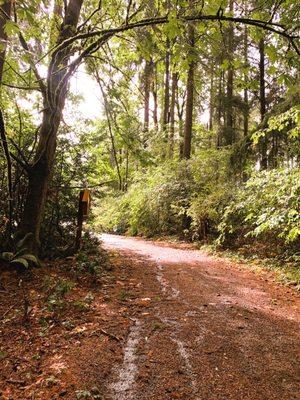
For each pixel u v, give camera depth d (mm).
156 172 16938
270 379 3348
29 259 6430
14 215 7418
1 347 3865
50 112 7211
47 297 5270
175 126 22547
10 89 7059
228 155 13859
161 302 5418
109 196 21094
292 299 6012
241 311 5184
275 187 8570
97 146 9094
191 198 13500
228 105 19094
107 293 5738
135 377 3291
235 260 9375
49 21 7336
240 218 10906
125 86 6836
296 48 4633
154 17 5762
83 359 3578
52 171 8008
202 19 4906
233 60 5426
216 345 3984
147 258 9219
